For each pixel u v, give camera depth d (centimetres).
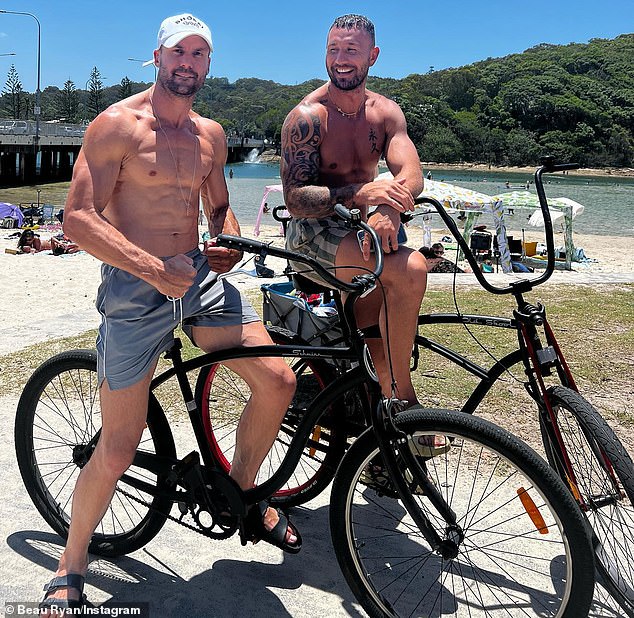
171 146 235
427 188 1812
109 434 244
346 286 227
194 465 261
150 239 242
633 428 442
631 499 228
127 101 234
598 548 257
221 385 470
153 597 263
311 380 318
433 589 271
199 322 253
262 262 229
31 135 5056
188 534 310
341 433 306
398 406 235
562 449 260
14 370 547
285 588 271
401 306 269
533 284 265
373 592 245
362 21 286
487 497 329
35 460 305
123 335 238
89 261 1579
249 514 262
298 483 342
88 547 264
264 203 2300
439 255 394
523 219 3338
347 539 244
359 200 274
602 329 725
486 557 291
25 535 304
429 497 233
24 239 1725
